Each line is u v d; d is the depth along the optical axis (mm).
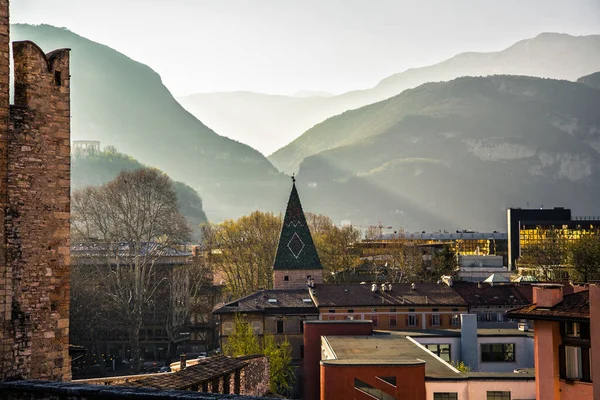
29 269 40812
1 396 35719
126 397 32406
